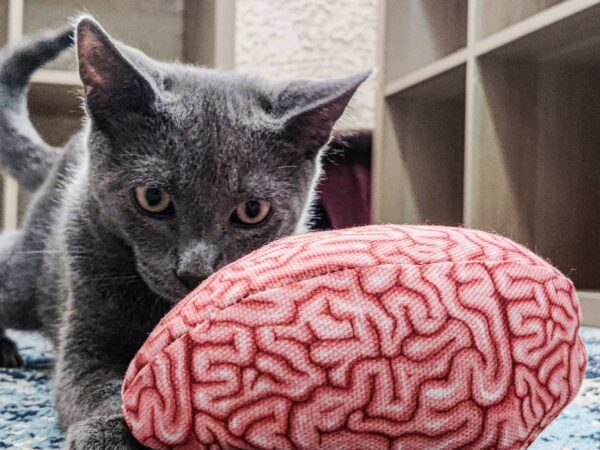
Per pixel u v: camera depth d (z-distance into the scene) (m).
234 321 0.44
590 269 1.69
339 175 1.91
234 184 0.81
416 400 0.43
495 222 1.61
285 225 0.88
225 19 1.89
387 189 2.02
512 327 0.45
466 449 0.44
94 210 0.85
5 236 1.16
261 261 0.48
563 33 1.45
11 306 1.08
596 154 1.68
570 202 1.67
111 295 0.81
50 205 1.05
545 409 0.47
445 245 0.48
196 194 0.80
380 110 2.01
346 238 0.49
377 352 0.42
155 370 0.46
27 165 1.20
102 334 0.80
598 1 1.28
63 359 0.80
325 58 2.00
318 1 1.98
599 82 1.68
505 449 0.45
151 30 2.13
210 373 0.44
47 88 1.73
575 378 0.50
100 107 0.82
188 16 2.16
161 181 0.79
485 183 1.61
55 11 2.00
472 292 0.44
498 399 0.44
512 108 1.62
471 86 1.60
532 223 1.64
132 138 0.82
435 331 0.43
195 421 0.44
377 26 2.02
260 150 0.84
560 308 0.48
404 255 0.46
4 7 1.83
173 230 0.80
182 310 0.48
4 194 1.64
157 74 0.86
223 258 0.80
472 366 0.43
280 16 1.95
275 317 0.43
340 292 0.44
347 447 0.43
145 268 0.81
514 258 0.48
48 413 0.77
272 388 0.43
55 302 0.96
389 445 0.43
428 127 2.05
